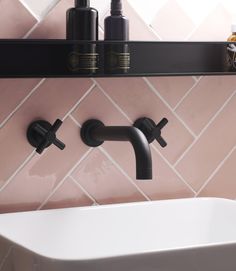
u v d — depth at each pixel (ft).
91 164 5.03
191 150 5.40
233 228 4.92
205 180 5.48
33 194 4.87
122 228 4.86
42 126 4.79
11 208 4.81
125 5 5.08
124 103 5.11
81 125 4.98
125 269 3.65
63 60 4.86
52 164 4.91
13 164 4.79
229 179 5.58
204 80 5.40
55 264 3.58
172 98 5.29
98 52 4.87
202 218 5.08
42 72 4.82
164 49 5.23
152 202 4.97
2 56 4.69
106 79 5.03
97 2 4.97
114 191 5.13
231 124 5.55
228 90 5.51
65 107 4.91
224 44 5.23
